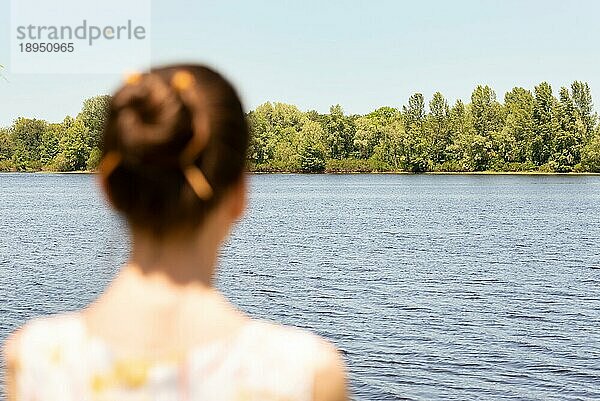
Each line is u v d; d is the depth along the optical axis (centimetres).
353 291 2964
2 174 15700
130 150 135
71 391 138
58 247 4384
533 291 2950
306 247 4541
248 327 139
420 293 2912
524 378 1731
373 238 5059
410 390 1639
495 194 9800
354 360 1900
